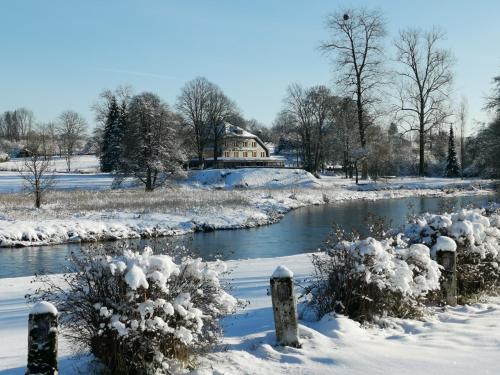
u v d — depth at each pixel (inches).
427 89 2345.0
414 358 219.3
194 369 202.2
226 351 225.3
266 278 453.7
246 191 1860.2
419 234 374.0
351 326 262.2
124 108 3120.1
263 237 1027.9
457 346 239.5
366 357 219.9
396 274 285.4
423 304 315.3
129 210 1259.2
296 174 2390.5
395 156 2765.7
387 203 1704.0
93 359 210.5
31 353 173.8
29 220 1074.1
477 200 1632.6
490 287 373.1
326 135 2866.6
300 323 280.8
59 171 3117.6
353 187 2181.3
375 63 2229.3
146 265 205.0
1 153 3922.2
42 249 911.0
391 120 2347.4
